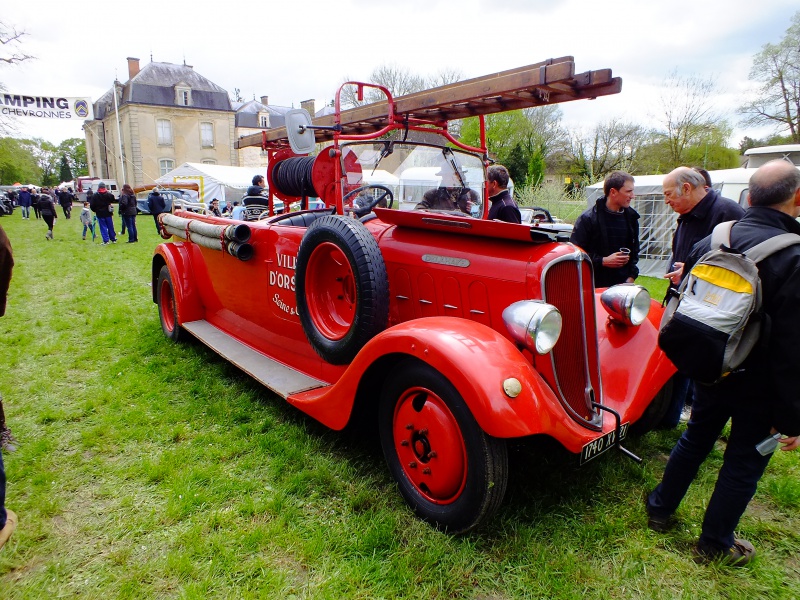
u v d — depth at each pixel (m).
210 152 46.44
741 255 1.89
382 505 2.54
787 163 2.03
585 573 2.13
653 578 2.12
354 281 2.81
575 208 18.52
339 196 3.30
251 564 2.17
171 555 2.19
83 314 6.29
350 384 2.60
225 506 2.57
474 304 2.59
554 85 2.63
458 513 2.24
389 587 2.05
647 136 30.08
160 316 5.38
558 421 2.17
